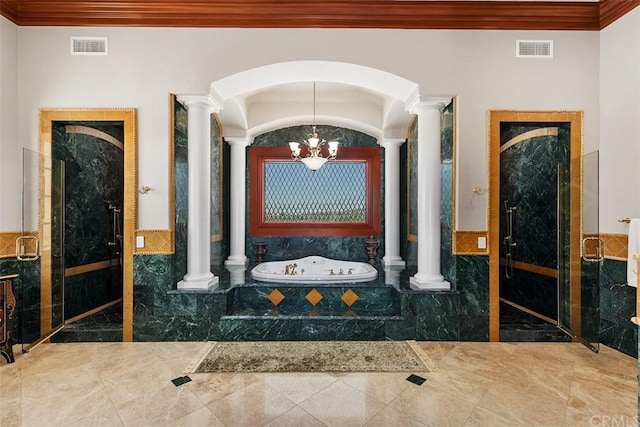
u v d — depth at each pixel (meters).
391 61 3.15
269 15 3.10
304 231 5.08
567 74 3.14
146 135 3.13
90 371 2.55
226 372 2.54
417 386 2.35
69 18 3.08
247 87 3.49
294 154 4.29
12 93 3.05
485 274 3.15
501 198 4.39
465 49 3.15
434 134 3.28
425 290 3.18
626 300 2.87
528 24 3.12
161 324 3.14
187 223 3.29
